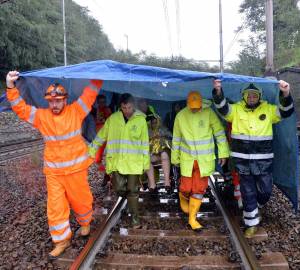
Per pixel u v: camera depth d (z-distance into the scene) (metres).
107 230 5.16
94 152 5.55
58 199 4.62
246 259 4.19
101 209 6.36
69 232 4.73
